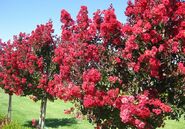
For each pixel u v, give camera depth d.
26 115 36.12
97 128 11.65
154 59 10.10
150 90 10.81
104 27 11.12
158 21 10.32
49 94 22.23
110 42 11.43
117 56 11.22
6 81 25.19
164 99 10.87
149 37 10.22
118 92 10.73
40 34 21.88
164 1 10.45
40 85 21.48
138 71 10.62
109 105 10.91
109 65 11.27
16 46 25.06
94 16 12.17
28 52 22.62
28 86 22.66
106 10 11.20
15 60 23.66
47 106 44.56
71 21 13.35
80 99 11.77
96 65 11.73
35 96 23.00
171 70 10.50
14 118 33.12
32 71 22.11
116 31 11.22
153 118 10.50
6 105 42.09
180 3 10.80
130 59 10.76
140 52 10.56
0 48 27.27
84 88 10.78
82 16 12.77
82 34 12.12
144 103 10.12
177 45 10.24
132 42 10.36
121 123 11.14
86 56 11.75
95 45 11.92
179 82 10.43
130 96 10.20
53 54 21.84
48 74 21.81
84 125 31.62
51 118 35.34
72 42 12.87
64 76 12.22
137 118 10.22
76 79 12.05
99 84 11.07
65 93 12.21
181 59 10.60
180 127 31.81
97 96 10.80
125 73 11.20
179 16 10.73
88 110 11.38
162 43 10.54
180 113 10.63
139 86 10.73
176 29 10.64
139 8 11.02
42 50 22.00
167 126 32.28
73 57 12.03
